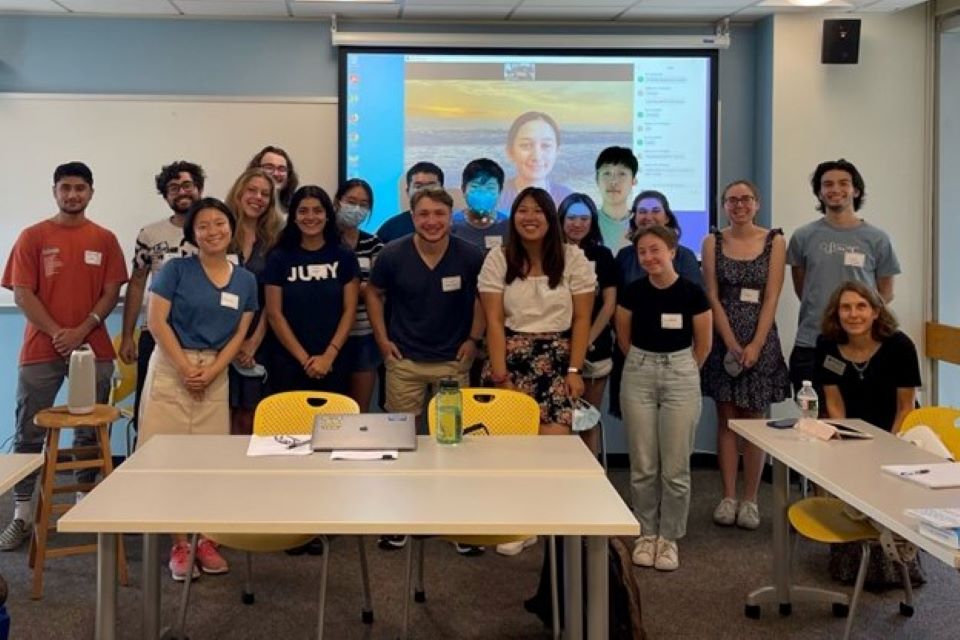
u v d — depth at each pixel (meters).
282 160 4.15
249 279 3.36
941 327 4.76
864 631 2.89
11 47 4.64
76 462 3.28
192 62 4.75
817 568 3.47
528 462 2.41
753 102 5.01
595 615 2.09
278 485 2.18
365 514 1.94
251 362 3.59
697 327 3.38
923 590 3.22
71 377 3.22
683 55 4.90
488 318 3.29
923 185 4.88
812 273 4.03
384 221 4.84
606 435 5.04
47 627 2.90
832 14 4.75
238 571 3.43
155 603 2.55
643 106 4.91
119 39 4.70
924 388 4.91
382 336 3.64
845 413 3.14
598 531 1.89
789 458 2.50
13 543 3.65
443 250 3.55
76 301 3.75
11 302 4.70
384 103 4.80
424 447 2.59
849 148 4.83
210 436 2.73
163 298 3.21
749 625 2.94
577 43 4.80
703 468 5.04
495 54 4.82
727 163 5.03
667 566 3.41
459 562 3.54
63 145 4.69
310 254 3.59
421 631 2.90
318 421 2.66
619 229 4.84
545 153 4.89
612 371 4.25
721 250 3.98
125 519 1.89
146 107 4.72
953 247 4.91
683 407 3.39
